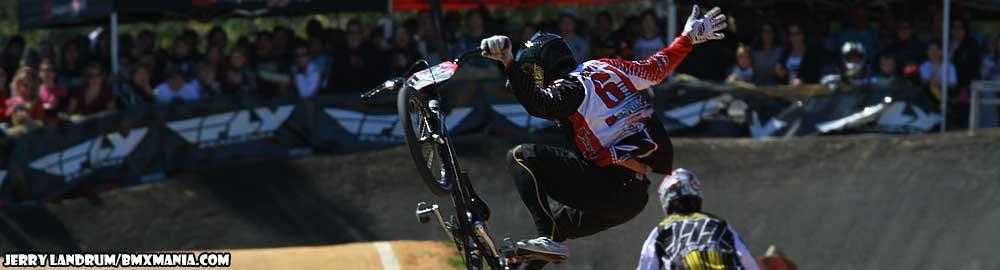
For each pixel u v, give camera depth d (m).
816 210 37.53
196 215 40.41
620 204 20.23
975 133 38.66
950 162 37.91
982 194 36.44
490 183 40.09
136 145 41.28
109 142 41.25
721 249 19.89
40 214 40.53
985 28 56.44
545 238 20.25
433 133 19.77
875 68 43.38
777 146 39.97
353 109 41.97
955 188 36.97
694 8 20.58
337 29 45.31
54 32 63.16
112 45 43.69
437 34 40.28
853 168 38.66
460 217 19.89
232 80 43.44
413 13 56.81
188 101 41.59
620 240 37.53
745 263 20.00
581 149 19.98
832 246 36.41
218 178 41.06
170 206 40.62
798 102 40.94
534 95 18.97
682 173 20.86
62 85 43.34
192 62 44.78
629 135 19.75
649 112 20.08
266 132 41.69
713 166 39.78
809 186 38.41
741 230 37.56
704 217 20.42
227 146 41.56
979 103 41.47
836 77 41.25
